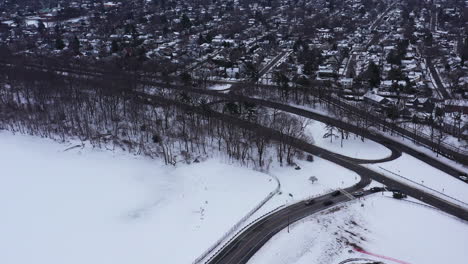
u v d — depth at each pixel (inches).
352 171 5649.6
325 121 7283.5
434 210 4771.2
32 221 4909.0
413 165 5782.5
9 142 6993.1
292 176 5556.1
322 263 4028.1
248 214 4692.4
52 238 4594.0
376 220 4645.7
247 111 7047.2
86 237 4586.6
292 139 6043.3
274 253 4079.7
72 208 5142.7
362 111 7440.9
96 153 6520.7
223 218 4702.3
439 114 7135.8
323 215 4662.9
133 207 5103.3
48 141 7007.9
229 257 4042.8
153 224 4749.0
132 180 5723.4
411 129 6914.4
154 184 5595.5
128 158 6338.6
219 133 6510.8
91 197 5359.3
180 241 4389.8
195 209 4953.3
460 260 4092.0
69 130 7229.3
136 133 6943.9
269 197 5068.9
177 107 7539.4
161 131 6889.8
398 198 4972.9
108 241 4495.6
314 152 6250.0
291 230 4404.5
